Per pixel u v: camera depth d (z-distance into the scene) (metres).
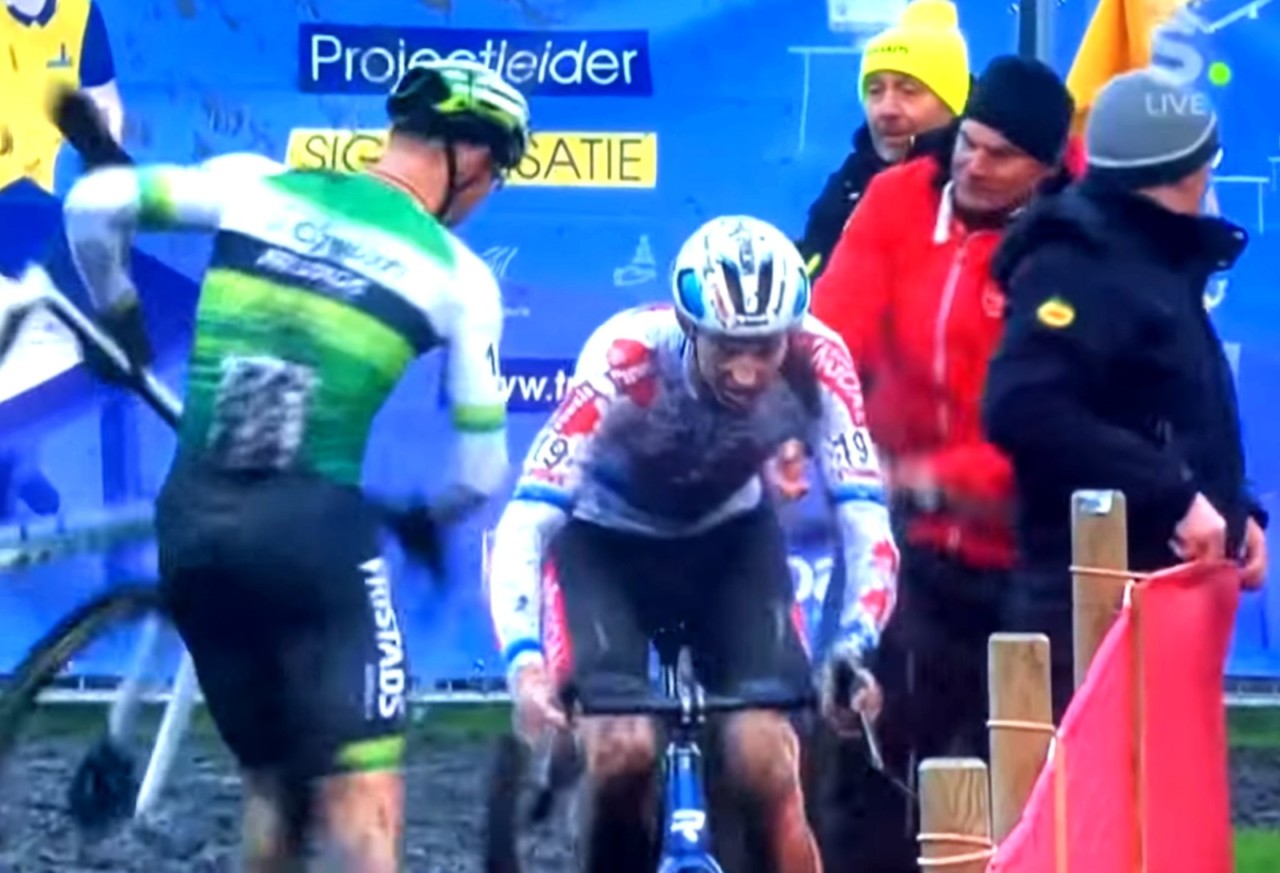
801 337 17.17
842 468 17.12
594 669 16.89
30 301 21.94
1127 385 16.83
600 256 26.55
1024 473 17.11
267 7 26.17
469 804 24.00
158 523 16.89
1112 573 15.52
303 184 17.09
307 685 16.64
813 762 19.73
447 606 26.19
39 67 25.86
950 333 19.56
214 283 17.00
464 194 17.62
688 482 17.12
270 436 16.66
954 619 19.77
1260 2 26.23
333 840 16.64
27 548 25.84
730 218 16.88
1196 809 15.80
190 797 24.22
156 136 26.19
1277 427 26.83
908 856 19.84
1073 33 26.45
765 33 26.47
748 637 17.30
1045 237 16.98
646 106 26.48
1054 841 13.27
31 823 23.03
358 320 16.78
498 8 26.31
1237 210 26.64
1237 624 27.30
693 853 15.30
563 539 17.45
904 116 22.08
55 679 24.11
